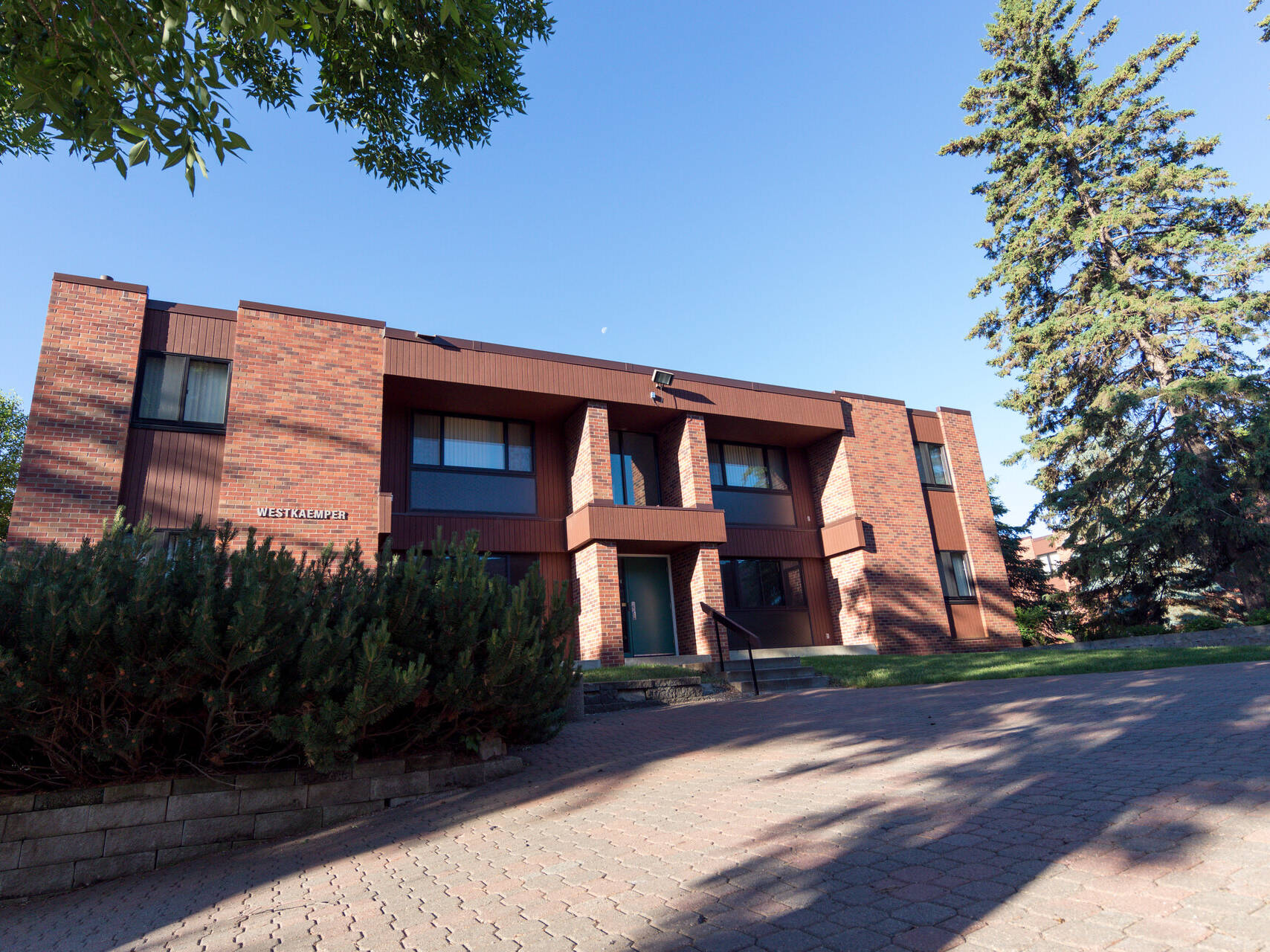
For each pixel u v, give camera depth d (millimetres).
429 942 2998
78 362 11320
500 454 15969
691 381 16859
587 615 14766
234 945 3271
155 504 11500
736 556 17672
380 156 9297
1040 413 24406
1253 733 5062
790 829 3979
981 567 19828
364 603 6012
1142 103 23641
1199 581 20969
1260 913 2314
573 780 6125
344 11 4398
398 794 6125
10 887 4844
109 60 3941
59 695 4699
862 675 12430
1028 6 25703
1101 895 2605
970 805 3996
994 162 25734
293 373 12805
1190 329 21156
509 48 7645
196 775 5562
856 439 18750
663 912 2984
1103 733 5676
